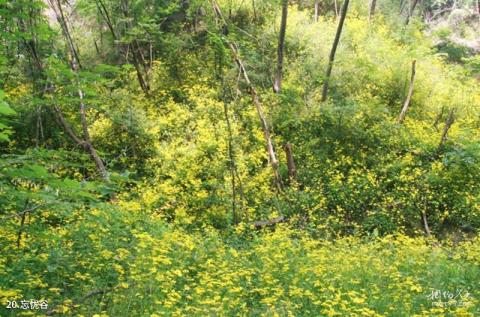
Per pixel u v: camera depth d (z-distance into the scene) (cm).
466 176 1047
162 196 948
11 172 339
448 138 1146
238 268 664
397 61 1405
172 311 501
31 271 541
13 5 445
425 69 1436
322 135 1190
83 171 1027
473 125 1307
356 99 1281
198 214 936
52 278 545
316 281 596
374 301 585
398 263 709
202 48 1548
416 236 976
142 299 527
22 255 566
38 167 331
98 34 1683
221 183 1004
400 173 1073
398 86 1406
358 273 669
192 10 1537
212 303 508
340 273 659
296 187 1041
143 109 1303
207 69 1447
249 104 1302
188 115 1230
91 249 624
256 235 826
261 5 1627
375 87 1380
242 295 585
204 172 1039
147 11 1644
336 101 1302
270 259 678
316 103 1250
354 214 1009
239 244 816
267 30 1521
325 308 555
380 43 1534
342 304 532
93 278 554
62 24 1063
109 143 1147
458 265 743
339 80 1359
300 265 677
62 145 1090
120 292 538
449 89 1387
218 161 1044
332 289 567
